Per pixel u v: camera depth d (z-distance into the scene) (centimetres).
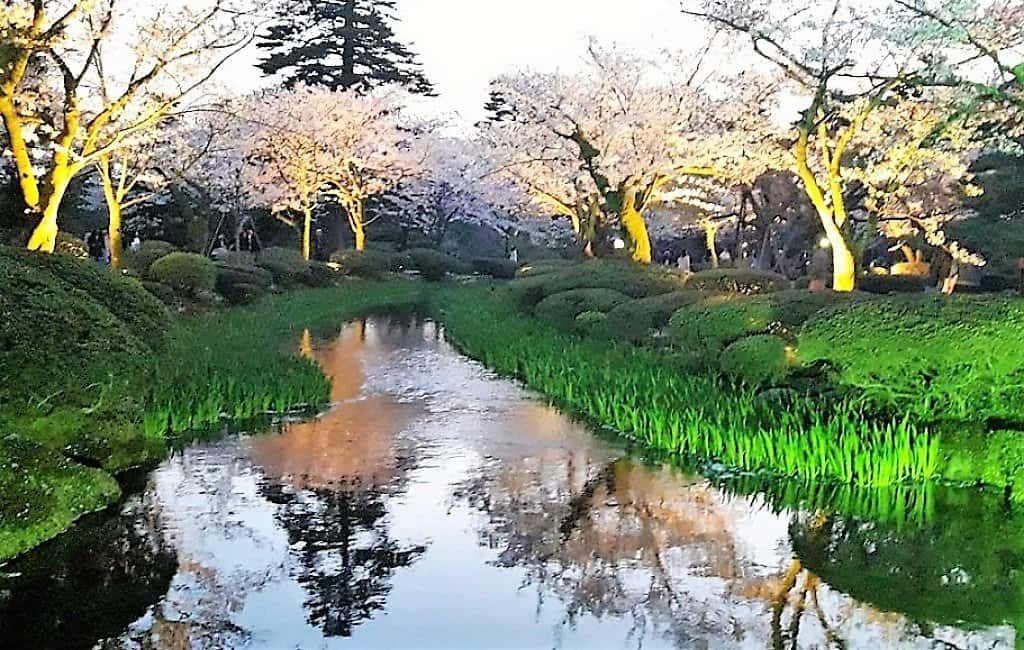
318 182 3111
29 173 1330
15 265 771
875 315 746
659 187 2258
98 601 482
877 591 496
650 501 666
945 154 1569
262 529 600
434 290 3172
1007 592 499
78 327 734
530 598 489
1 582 507
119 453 737
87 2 1259
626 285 1658
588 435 888
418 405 1052
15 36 1222
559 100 2281
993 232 1956
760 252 2834
